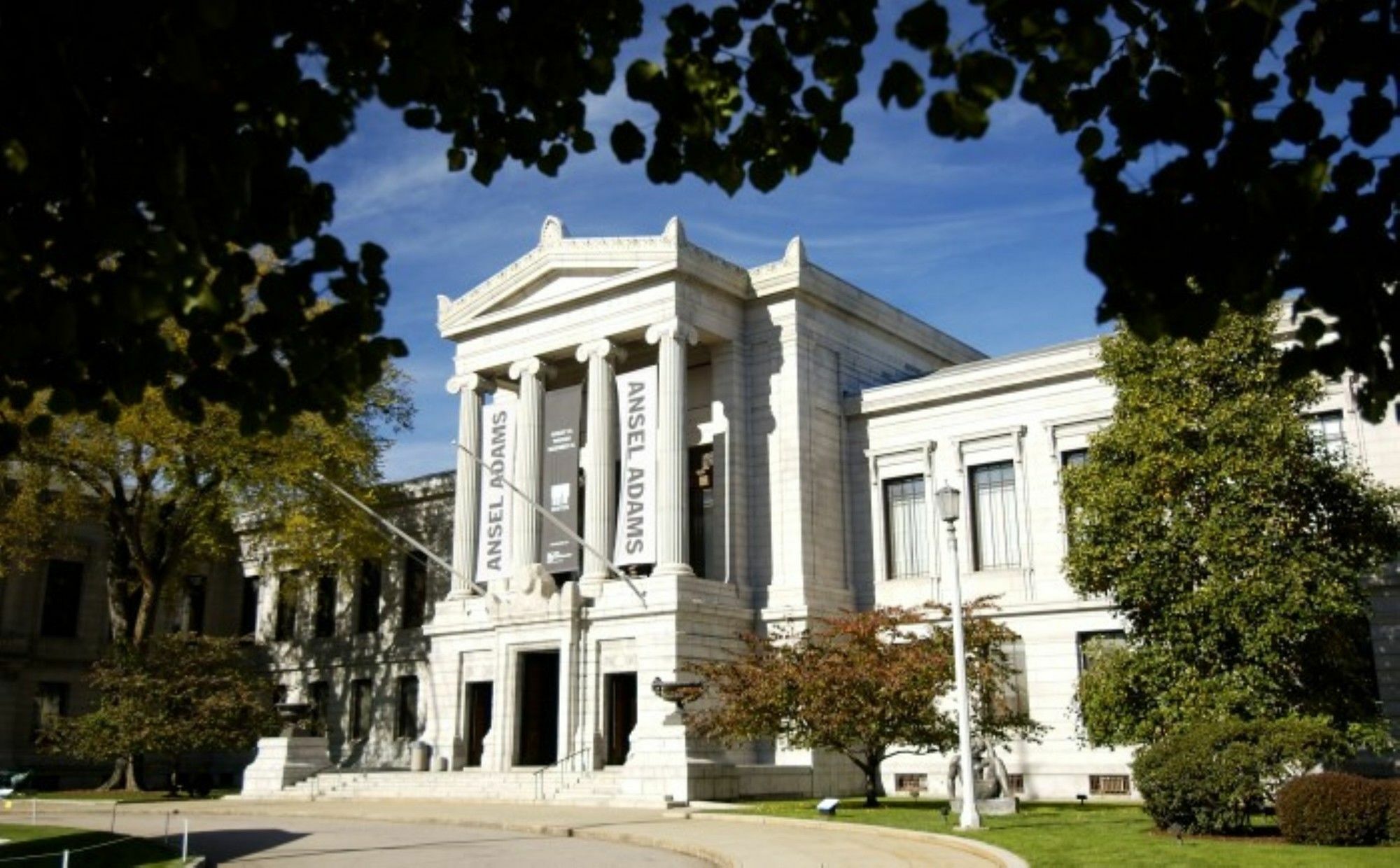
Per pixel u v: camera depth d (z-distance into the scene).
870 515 43.19
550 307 44.88
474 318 47.50
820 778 37.16
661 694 34.56
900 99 5.98
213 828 28.52
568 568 42.25
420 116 7.88
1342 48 6.56
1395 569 32.94
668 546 39.66
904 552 42.53
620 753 39.44
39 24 5.76
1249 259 6.25
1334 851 17.08
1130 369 27.80
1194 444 26.53
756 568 41.62
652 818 28.34
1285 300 32.34
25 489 44.56
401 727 53.31
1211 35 6.72
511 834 26.28
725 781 33.31
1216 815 19.78
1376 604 33.12
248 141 6.32
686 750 32.59
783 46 7.40
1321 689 25.91
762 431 42.56
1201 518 25.94
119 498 45.06
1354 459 33.69
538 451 44.88
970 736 25.53
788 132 7.45
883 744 29.78
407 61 6.78
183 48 5.52
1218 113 6.23
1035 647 38.72
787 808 28.88
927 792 38.72
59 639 56.31
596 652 40.09
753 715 30.00
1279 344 32.25
